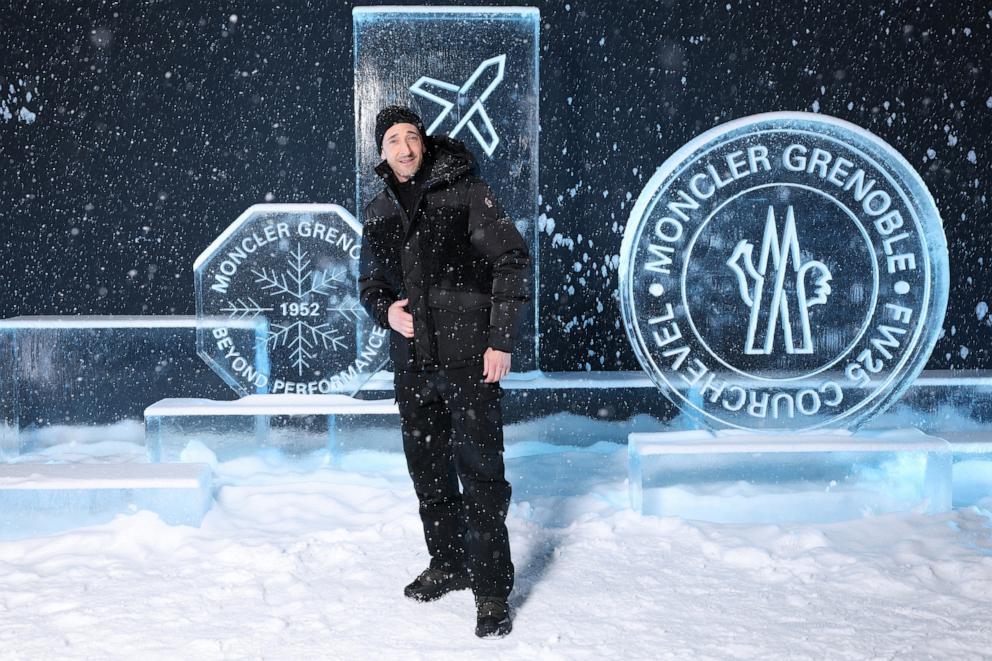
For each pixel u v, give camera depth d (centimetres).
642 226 383
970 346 566
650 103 550
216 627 281
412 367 293
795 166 382
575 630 279
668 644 269
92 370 502
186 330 504
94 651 266
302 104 546
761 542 351
